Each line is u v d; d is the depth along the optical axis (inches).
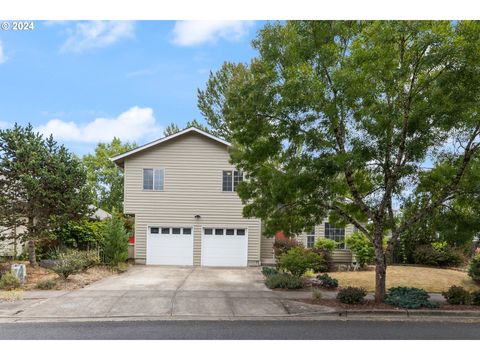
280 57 425.7
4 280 517.7
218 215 826.8
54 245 780.0
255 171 478.0
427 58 381.7
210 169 830.5
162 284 562.3
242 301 451.5
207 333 328.2
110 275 651.5
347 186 462.3
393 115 397.1
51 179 652.7
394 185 432.5
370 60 393.4
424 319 392.5
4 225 654.5
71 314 389.4
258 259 821.9
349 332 336.5
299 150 438.9
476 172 417.4
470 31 378.3
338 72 394.0
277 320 379.9
